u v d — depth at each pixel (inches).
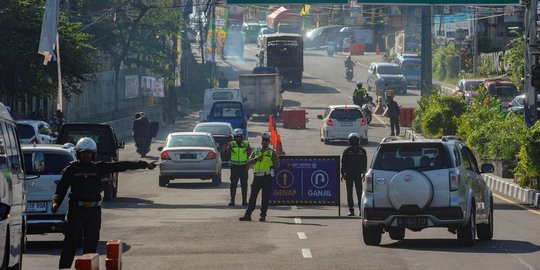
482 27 6072.8
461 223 1234.0
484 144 2437.3
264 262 1101.1
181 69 5551.2
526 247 1236.5
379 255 1159.6
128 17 4466.0
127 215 1681.8
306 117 4608.8
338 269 1043.9
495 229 1462.8
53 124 2743.6
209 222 1563.7
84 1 4370.1
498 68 5315.0
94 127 2043.6
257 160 1595.7
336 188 1688.0
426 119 3307.1
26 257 1177.4
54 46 2593.5
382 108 4717.0
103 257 1155.3
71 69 2977.4
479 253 1175.0
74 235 972.6
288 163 1689.2
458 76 6087.6
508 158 2301.9
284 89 6043.3
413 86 6043.3
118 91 4466.0
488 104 2970.0
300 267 1059.9
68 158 1348.4
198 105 5590.6
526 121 2164.1
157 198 2021.4
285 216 1670.8
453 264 1079.6
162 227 1488.7
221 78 5910.4
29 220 1301.7
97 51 4360.2
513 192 2011.6
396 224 1240.8
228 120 3444.9
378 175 1251.2
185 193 2142.0
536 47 2133.4
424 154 1253.7
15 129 959.6
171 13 4608.8
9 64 2792.8
